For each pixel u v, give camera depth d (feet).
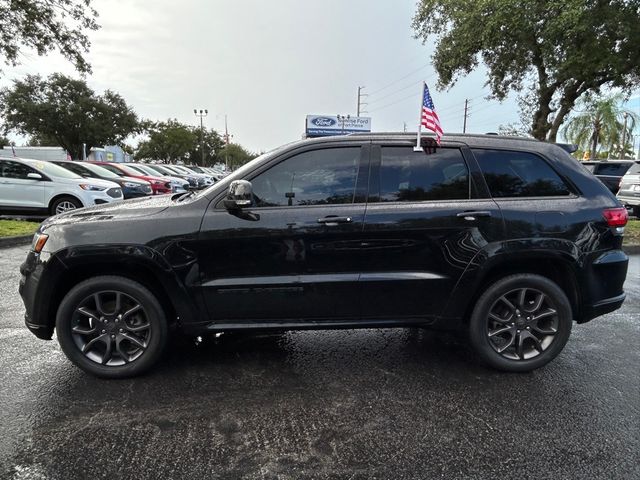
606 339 13.91
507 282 11.19
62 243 10.31
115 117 142.00
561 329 11.33
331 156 11.09
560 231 11.00
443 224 10.83
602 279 11.30
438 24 48.03
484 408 9.80
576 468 7.87
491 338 11.55
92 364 10.83
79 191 33.68
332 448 8.39
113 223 10.47
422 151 11.28
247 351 12.75
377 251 10.80
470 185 11.19
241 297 10.78
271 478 7.57
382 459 8.09
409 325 11.46
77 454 8.13
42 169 34.35
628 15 37.65
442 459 8.10
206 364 11.87
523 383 10.97
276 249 10.64
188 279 10.58
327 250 10.72
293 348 13.01
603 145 111.45
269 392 10.43
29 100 132.87
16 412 9.45
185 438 8.64
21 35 37.91
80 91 138.00
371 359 12.30
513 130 55.06
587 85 44.29
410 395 10.36
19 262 23.63
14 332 13.80
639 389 10.69
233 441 8.56
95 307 10.86
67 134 137.49
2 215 34.73
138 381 10.88
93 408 9.64
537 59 43.57
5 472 7.61
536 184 11.41
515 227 10.94
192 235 10.43
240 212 10.60
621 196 42.83
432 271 10.97
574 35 36.76
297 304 10.94
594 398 10.26
